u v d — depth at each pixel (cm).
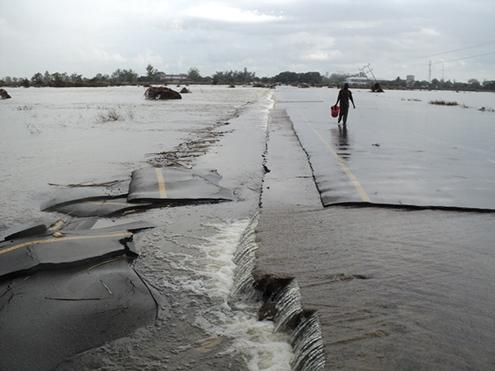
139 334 470
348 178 1109
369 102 5550
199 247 708
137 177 1139
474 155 1499
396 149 1620
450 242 662
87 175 1226
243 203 961
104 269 618
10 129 2480
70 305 521
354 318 443
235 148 1744
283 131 2238
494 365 370
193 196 977
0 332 469
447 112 3784
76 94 8762
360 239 675
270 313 509
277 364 418
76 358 432
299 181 1103
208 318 502
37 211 892
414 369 366
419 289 505
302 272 555
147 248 702
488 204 873
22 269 593
